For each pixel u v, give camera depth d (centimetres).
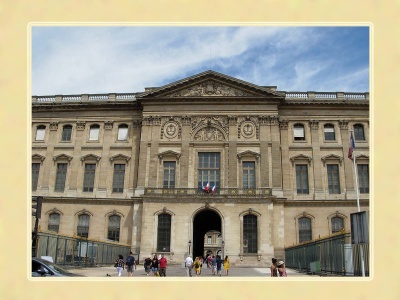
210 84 5994
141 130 6022
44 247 3384
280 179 5622
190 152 5775
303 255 4284
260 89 5894
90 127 6256
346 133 5981
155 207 5425
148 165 5778
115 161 6044
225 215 5353
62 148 6172
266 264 5147
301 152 5928
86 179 6025
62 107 6312
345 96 6125
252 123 5866
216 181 5666
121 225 5769
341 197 5728
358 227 1847
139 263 5222
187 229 5328
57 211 5881
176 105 5975
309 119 6044
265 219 5312
